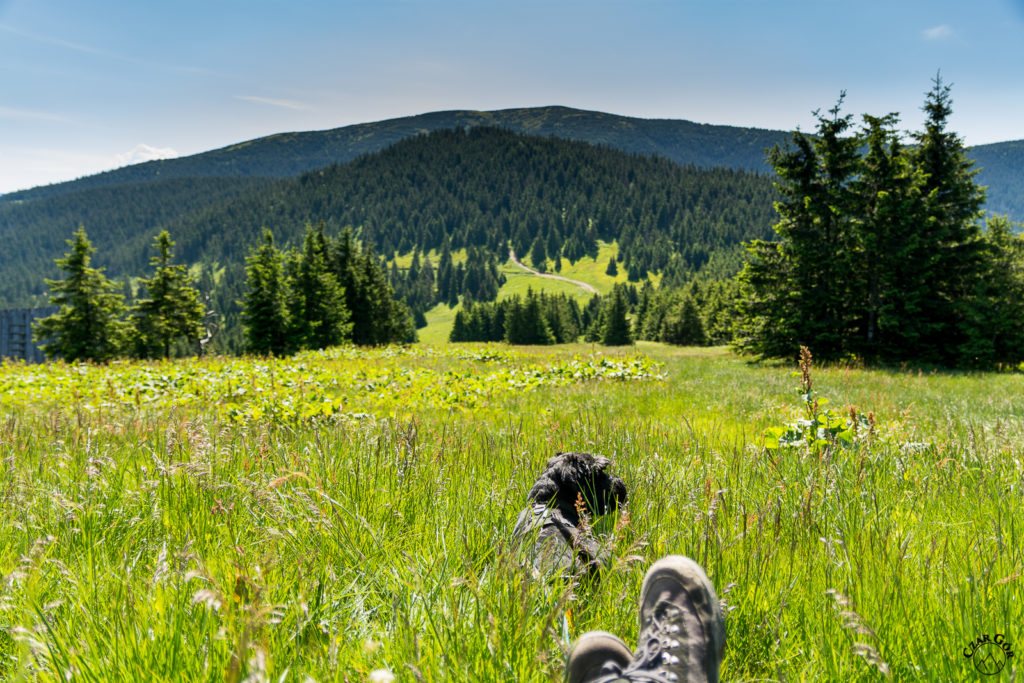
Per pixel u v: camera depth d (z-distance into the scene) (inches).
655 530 113.8
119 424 223.5
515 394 522.3
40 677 68.9
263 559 79.4
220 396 491.8
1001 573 99.0
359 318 3129.9
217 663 67.2
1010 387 616.1
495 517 121.5
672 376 735.7
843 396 458.6
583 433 218.5
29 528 117.8
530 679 72.2
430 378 630.5
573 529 103.9
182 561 85.1
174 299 2561.5
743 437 264.8
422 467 153.4
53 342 2266.2
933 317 1221.7
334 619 81.7
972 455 191.6
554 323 7377.0
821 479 149.4
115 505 130.2
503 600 83.2
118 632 76.2
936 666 78.4
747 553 102.3
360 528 112.3
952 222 1195.9
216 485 137.6
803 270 1268.5
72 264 2228.1
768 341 1286.9
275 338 2495.1
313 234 3115.2
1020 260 1251.2
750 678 77.9
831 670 78.2
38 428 228.8
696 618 64.4
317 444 171.5
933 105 1224.8
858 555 102.4
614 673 57.3
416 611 85.2
